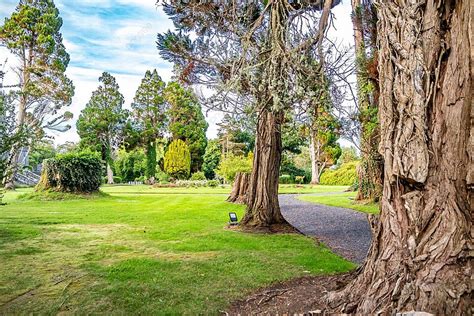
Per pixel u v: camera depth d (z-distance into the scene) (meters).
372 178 12.28
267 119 7.40
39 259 4.84
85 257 4.96
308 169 36.41
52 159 14.94
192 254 5.09
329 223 8.66
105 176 34.78
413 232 2.20
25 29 23.42
